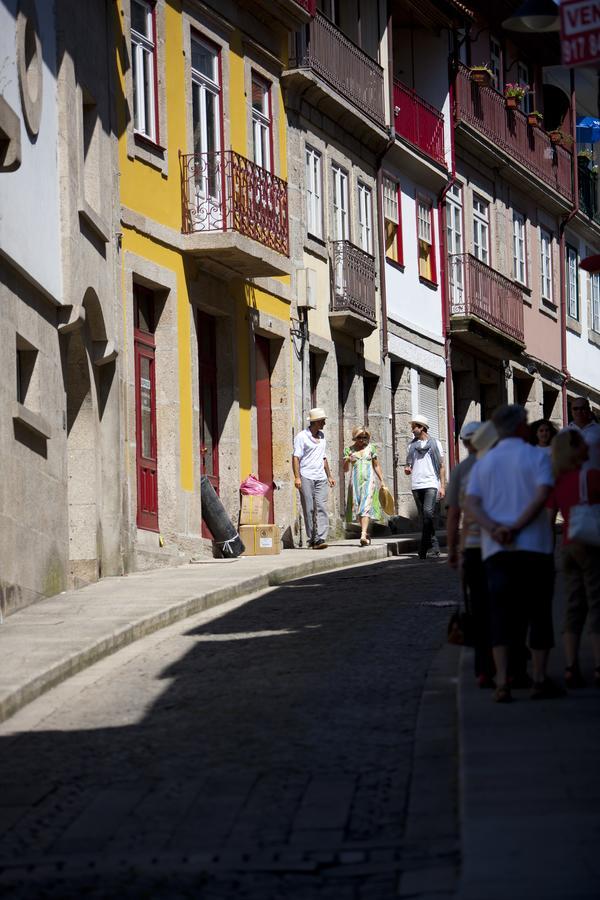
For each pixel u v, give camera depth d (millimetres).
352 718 10469
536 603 10344
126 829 8102
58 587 17297
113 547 19391
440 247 34219
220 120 23984
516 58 39906
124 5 20641
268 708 10953
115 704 11406
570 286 44156
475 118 35844
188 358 22297
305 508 24703
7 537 15328
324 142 28203
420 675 11938
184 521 21781
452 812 8047
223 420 23938
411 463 23656
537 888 6355
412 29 34375
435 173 33406
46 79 17188
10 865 7527
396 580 19141
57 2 17766
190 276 22500
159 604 15930
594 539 10578
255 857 7469
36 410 16828
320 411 24734
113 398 19562
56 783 9141
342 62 28609
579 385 44281
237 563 21250
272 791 8695
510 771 8203
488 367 37125
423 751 9375
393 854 7379
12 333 15688
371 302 29719
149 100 21672
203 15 23391
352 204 29469
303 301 26406
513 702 10227
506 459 10391
